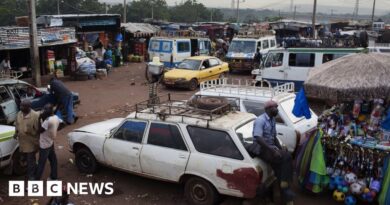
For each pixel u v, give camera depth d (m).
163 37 23.19
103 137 7.75
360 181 6.75
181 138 6.79
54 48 21.81
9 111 10.59
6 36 17.41
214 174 6.42
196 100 7.49
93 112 13.97
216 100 7.35
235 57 23.83
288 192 6.40
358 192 6.66
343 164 6.95
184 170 6.70
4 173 8.23
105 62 23.33
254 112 8.66
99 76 22.05
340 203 7.01
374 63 6.91
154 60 20.03
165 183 7.82
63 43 20.44
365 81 6.58
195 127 6.70
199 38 25.81
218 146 6.50
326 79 6.99
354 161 6.86
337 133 7.11
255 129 6.49
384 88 6.39
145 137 7.17
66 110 11.73
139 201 7.09
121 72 24.59
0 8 49.91
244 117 7.02
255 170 6.14
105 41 27.48
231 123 6.62
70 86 19.22
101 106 14.96
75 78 21.23
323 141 7.11
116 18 28.20
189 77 18.17
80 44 25.44
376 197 6.59
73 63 21.19
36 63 17.64
